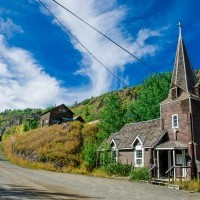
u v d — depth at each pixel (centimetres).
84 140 5838
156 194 2027
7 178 2562
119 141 4259
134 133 4197
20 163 5041
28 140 6619
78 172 4041
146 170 3155
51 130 6550
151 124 4091
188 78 3712
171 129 3625
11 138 8519
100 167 4225
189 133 3347
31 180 2534
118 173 3716
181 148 3297
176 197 1933
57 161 5091
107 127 5706
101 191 2011
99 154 4416
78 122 6538
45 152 5425
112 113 5766
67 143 5669
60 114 8619
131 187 2398
